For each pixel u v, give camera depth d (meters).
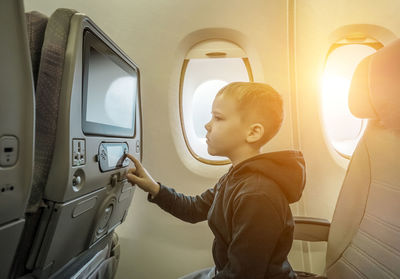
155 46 1.46
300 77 1.46
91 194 0.74
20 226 0.47
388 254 0.77
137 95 1.17
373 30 1.42
